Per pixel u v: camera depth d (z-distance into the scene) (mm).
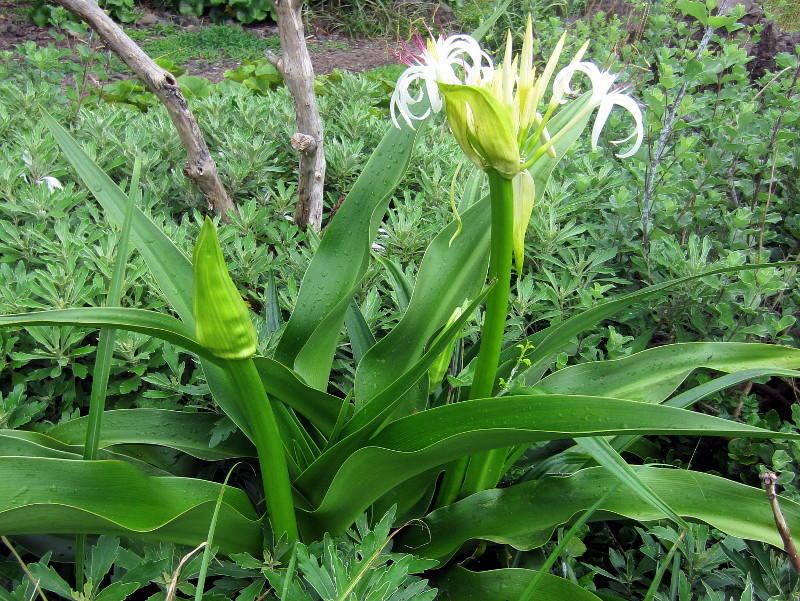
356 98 1856
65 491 518
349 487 608
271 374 675
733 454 872
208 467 804
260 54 3123
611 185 1231
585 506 642
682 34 1601
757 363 689
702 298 1025
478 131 504
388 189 800
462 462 703
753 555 703
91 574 550
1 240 1093
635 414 501
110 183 681
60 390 859
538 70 1915
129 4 3230
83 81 1815
